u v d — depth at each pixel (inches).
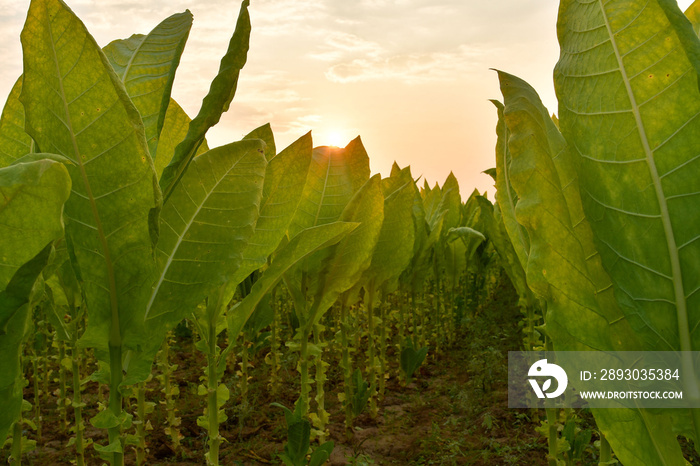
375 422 164.1
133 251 59.5
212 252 73.5
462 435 155.5
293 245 89.4
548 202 56.7
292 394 181.0
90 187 56.4
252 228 77.6
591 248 59.4
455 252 242.5
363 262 123.3
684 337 52.2
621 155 54.0
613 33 54.4
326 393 186.5
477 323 249.0
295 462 104.0
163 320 68.6
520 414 161.8
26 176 41.6
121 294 60.6
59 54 51.6
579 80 57.6
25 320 50.6
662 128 52.0
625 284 54.7
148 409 129.4
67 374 197.0
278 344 183.6
